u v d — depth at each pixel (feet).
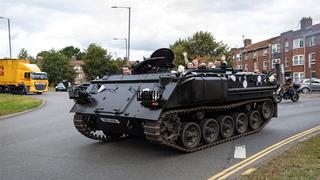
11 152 31.58
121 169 25.81
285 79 84.89
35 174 24.72
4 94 130.21
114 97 31.96
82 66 223.92
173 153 30.66
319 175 22.08
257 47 220.02
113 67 216.54
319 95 112.68
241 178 22.50
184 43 203.10
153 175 24.32
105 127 33.06
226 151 31.30
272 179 21.47
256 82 39.73
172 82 29.40
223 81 33.63
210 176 23.93
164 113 28.50
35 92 139.85
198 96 30.60
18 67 138.41
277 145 33.47
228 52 206.69
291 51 184.55
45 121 52.95
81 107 33.45
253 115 40.40
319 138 34.17
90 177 23.97
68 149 32.50
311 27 175.01
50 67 269.64
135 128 30.96
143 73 33.27
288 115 55.88
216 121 34.35
